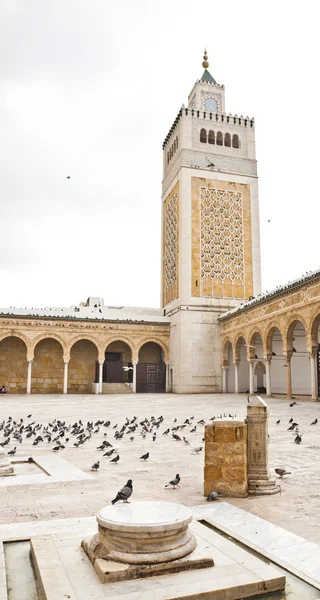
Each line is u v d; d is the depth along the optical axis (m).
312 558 5.28
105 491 8.32
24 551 5.54
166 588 4.37
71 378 45.25
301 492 8.20
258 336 42.84
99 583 4.46
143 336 45.69
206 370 43.09
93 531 5.92
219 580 4.54
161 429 17.53
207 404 28.52
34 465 10.92
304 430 16.47
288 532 6.11
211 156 47.19
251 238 46.59
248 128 49.03
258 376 43.53
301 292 29.06
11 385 43.31
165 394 40.84
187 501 7.66
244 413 23.05
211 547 5.32
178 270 45.06
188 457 11.66
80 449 12.96
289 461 10.91
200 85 50.41
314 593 4.57
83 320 43.78
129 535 4.80
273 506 7.36
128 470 10.12
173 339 45.38
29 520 6.66
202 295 44.25
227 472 7.98
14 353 43.81
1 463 9.89
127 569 4.56
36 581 4.78
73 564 4.88
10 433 15.58
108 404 29.06
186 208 45.47
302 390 38.78
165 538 4.88
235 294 45.00
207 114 48.06
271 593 4.55
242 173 47.66
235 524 6.43
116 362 46.75
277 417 20.59
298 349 39.12
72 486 8.69
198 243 45.09
